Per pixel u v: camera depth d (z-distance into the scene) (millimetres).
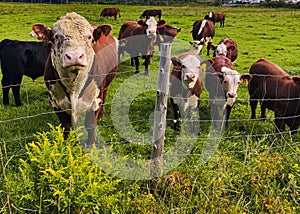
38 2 59469
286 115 7020
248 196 4371
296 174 4660
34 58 8656
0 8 35719
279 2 62562
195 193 4324
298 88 6879
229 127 7344
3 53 8406
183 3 76438
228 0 82875
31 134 6617
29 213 3820
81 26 5062
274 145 5984
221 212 3988
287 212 4043
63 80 5375
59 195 3645
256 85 8016
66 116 5902
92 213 3865
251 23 28797
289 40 20156
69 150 3805
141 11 39781
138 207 3945
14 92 8688
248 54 16156
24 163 4004
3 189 3973
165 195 4148
